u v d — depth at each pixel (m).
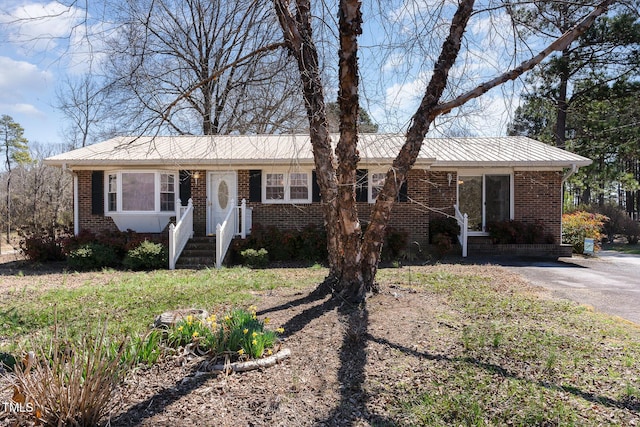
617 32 14.91
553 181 16.05
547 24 7.70
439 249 14.50
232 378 4.16
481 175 16.66
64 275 11.62
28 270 12.98
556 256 15.27
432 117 6.77
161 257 13.12
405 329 5.66
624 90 19.98
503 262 13.62
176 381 4.07
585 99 20.81
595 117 21.00
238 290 8.49
